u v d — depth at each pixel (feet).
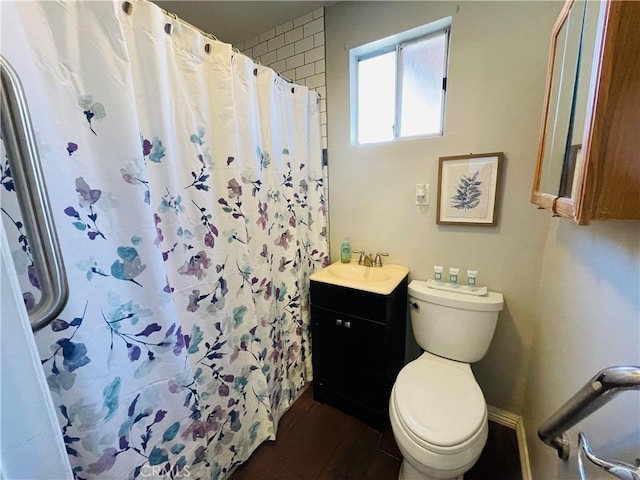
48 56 2.07
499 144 4.28
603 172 1.54
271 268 4.68
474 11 4.12
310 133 5.51
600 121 1.50
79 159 2.27
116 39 2.35
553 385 3.19
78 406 2.39
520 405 4.88
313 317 5.32
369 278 5.39
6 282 1.12
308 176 5.54
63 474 1.33
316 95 5.51
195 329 3.45
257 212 4.22
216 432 3.86
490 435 4.80
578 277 2.72
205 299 3.53
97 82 2.30
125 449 2.74
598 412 1.96
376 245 5.68
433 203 4.95
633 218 1.54
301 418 5.23
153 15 2.70
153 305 2.82
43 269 1.58
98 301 2.46
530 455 3.94
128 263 2.62
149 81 2.76
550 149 2.99
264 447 4.65
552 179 2.78
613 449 1.73
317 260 5.98
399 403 3.67
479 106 4.32
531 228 4.27
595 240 2.37
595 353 2.17
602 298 2.14
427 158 4.86
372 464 4.34
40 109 2.05
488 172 4.38
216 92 3.44
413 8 4.52
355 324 4.83
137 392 2.80
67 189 2.22
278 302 5.05
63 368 2.29
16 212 1.98
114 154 2.44
